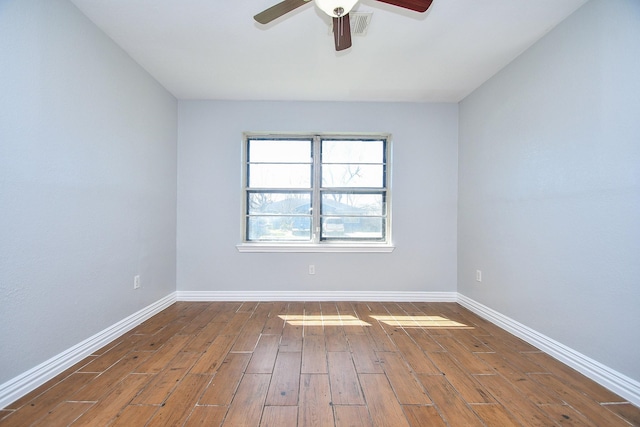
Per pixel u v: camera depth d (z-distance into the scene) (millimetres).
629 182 1611
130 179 2555
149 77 2842
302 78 2928
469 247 3219
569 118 1979
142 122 2730
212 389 1694
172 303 3322
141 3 1904
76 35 1945
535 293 2275
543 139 2201
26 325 1628
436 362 2031
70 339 1932
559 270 2059
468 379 1822
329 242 3549
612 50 1692
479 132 3045
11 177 1536
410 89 3160
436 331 2580
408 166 3496
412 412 1515
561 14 1975
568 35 1992
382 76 2875
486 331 2586
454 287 3506
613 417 1483
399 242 3492
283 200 3584
